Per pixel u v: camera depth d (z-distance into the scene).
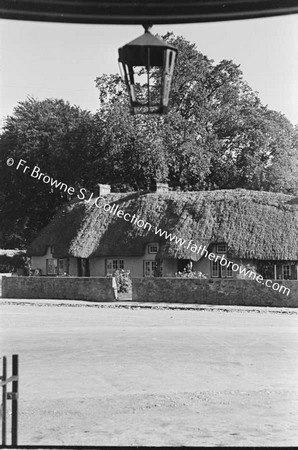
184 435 8.55
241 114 55.06
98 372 13.76
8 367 14.19
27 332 21.92
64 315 28.39
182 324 24.34
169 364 14.87
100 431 8.76
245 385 12.30
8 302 35.53
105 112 52.44
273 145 55.69
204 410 10.10
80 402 10.78
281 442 8.16
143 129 51.66
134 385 12.35
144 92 5.41
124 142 51.47
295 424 9.23
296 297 30.61
